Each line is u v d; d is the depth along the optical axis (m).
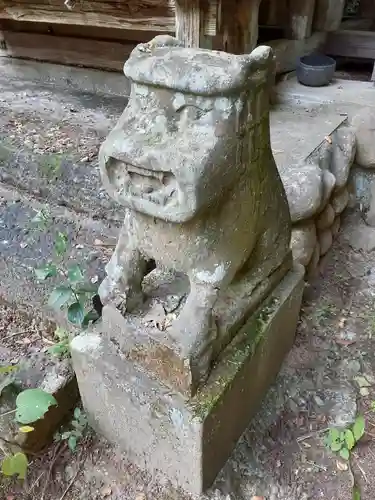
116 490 1.67
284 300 1.78
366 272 2.55
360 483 1.68
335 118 2.74
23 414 1.50
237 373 1.54
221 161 1.23
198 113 1.22
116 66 3.33
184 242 1.35
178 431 1.49
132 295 1.54
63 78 3.54
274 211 1.65
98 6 2.82
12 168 2.76
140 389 1.52
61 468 1.72
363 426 1.76
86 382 1.67
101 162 1.28
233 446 1.73
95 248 2.36
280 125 2.68
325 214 2.38
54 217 2.58
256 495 1.65
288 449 1.77
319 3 3.44
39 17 3.04
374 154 2.62
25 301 2.05
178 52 1.28
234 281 1.67
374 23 4.23
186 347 1.41
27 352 1.93
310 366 2.04
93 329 1.69
